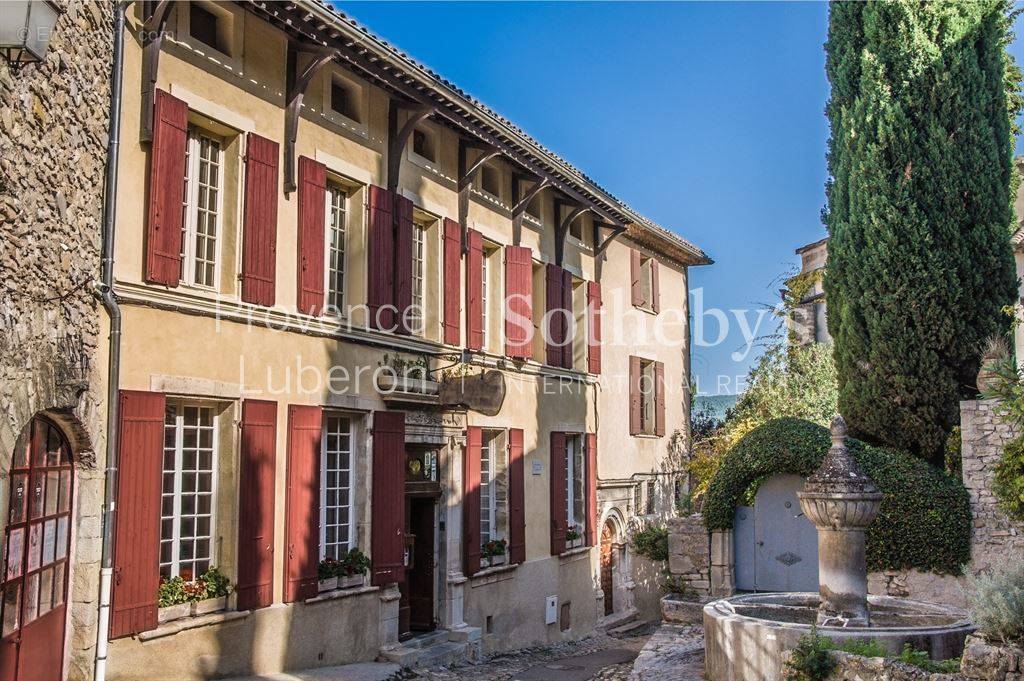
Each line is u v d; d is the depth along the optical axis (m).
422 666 12.12
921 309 14.16
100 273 8.41
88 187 8.05
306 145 11.38
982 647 7.02
